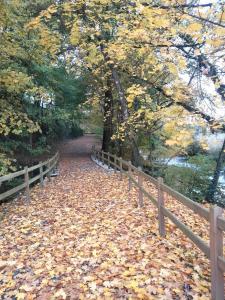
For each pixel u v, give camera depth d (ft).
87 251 20.59
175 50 25.38
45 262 19.43
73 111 100.63
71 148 147.95
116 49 30.19
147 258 18.65
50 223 27.91
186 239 21.75
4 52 42.70
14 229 26.66
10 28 44.14
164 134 28.35
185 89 29.37
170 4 21.74
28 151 80.69
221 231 13.16
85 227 25.94
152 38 25.20
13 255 20.93
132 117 44.45
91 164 85.61
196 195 49.24
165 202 33.30
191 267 17.66
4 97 46.21
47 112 78.69
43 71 63.31
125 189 41.57
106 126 86.48
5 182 51.62
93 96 84.48
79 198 38.34
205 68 25.98
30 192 43.65
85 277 16.96
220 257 13.05
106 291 15.46
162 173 56.13
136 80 42.91
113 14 29.01
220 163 46.65
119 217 27.76
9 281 17.28
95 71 54.24
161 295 14.76
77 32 34.47
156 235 22.36
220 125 26.55
